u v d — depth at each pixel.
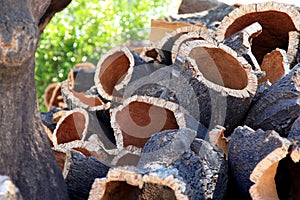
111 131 2.24
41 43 5.66
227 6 3.12
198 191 1.63
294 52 2.34
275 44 2.50
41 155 1.61
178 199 1.43
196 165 1.67
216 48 1.98
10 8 1.42
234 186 1.81
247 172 1.66
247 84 1.97
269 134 1.64
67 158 1.81
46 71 5.62
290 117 1.88
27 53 1.43
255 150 1.65
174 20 2.93
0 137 1.49
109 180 1.48
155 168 1.54
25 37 1.42
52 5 1.77
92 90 2.38
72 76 2.48
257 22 2.35
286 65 2.24
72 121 2.29
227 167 1.76
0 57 1.40
